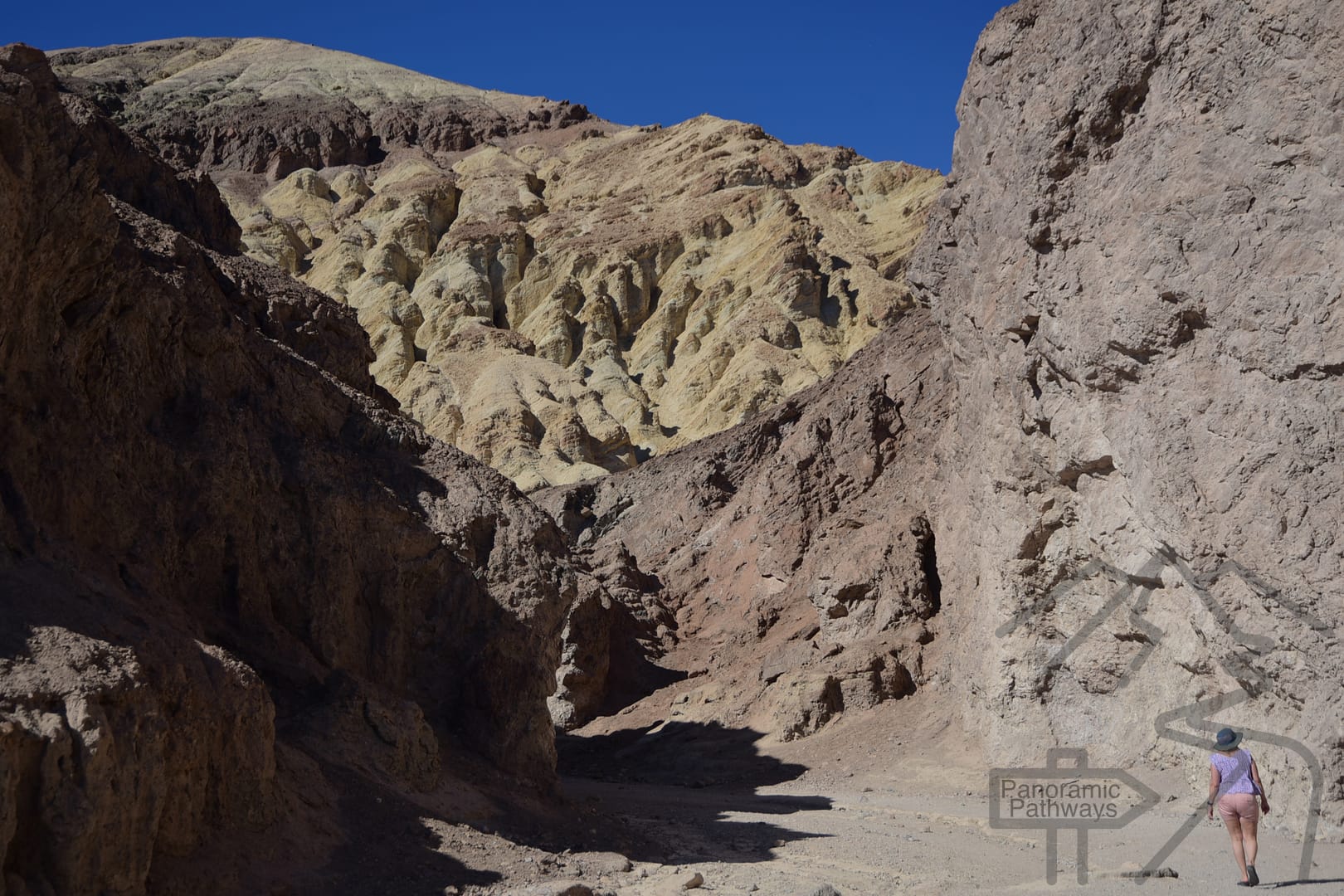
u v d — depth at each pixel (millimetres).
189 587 13109
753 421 50500
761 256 105812
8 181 10719
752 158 126812
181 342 14336
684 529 44188
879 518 32938
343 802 11555
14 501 10484
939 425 33781
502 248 112688
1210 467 14883
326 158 151750
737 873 12375
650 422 88312
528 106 177625
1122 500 17859
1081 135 17891
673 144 141500
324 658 14070
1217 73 15492
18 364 11383
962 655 24078
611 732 30062
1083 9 18391
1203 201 15328
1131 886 10391
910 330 41125
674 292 105188
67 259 12047
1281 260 14180
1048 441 19906
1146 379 16297
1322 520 13516
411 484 16219
